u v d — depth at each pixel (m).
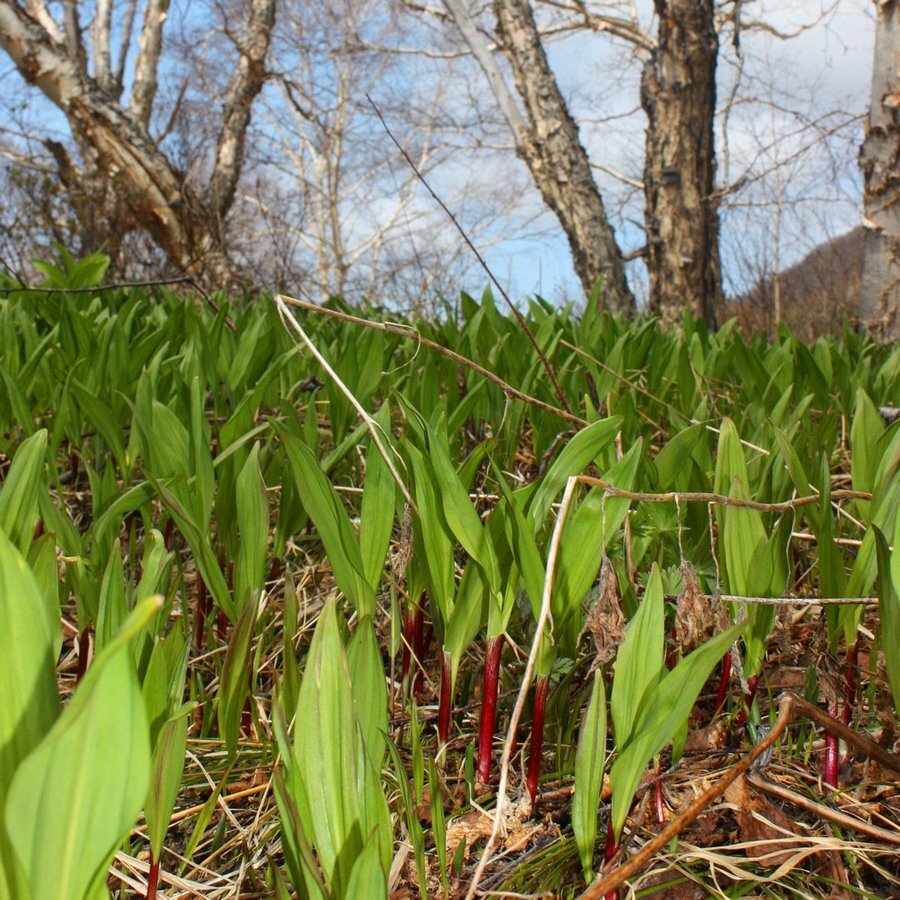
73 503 1.40
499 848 0.68
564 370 1.52
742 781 0.73
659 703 0.53
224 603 0.80
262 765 0.76
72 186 5.80
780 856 0.67
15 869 0.33
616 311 5.02
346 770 0.46
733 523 0.72
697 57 4.93
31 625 0.34
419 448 0.74
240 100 7.19
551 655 0.68
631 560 0.79
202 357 1.36
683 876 0.64
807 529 1.16
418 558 0.77
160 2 8.80
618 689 0.57
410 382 1.26
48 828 0.30
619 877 0.50
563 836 0.68
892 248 3.43
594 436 0.71
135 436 1.06
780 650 0.84
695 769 0.77
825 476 0.75
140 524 1.29
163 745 0.52
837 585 0.75
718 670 0.93
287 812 0.45
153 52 8.93
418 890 0.63
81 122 5.30
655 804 0.70
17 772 0.28
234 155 7.18
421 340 0.82
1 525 0.67
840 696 0.74
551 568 0.59
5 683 0.33
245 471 0.78
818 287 7.54
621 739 0.57
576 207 5.05
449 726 0.80
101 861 0.33
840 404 1.56
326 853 0.46
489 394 1.38
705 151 5.07
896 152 3.39
